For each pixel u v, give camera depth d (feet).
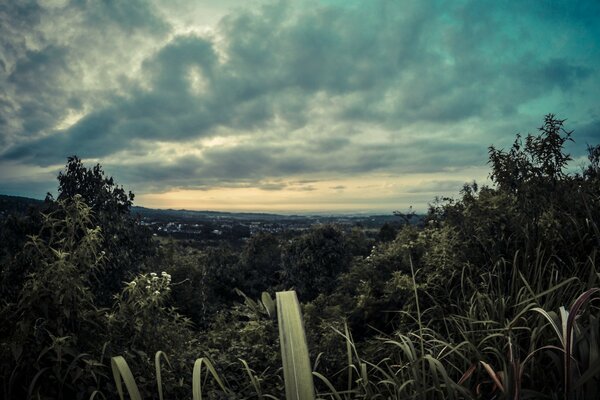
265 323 14.93
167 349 10.44
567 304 6.86
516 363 4.33
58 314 8.14
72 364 7.29
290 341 3.08
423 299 11.49
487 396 5.89
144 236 35.78
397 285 13.37
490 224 10.89
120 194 33.60
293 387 2.88
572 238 9.13
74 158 31.55
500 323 6.60
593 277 6.49
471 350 6.38
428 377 6.07
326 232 52.26
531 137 12.54
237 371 12.10
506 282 9.04
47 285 8.63
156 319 10.68
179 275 49.70
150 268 39.47
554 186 11.62
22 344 7.22
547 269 8.71
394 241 20.08
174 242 59.06
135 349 9.32
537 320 6.17
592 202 10.30
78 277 8.79
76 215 9.82
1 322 7.88
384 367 8.93
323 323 14.28
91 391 7.47
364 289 16.51
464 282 10.43
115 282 28.53
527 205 11.03
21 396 7.31
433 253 12.61
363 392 6.64
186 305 35.32
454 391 4.91
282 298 3.34
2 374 7.26
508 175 12.17
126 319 10.11
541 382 5.46
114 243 29.94
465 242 11.12
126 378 3.52
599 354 4.28
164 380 9.15
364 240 59.57
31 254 9.16
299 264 51.01
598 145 12.78
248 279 55.31
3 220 23.68
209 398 9.27
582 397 4.30
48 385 7.44
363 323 14.30
